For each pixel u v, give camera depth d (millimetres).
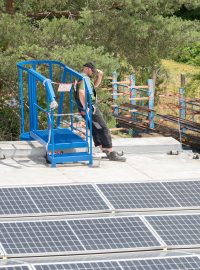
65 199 13633
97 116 17266
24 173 16250
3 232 12125
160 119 32594
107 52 28969
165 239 12273
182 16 54062
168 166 17141
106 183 14391
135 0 30359
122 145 18094
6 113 27141
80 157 16875
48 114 16797
